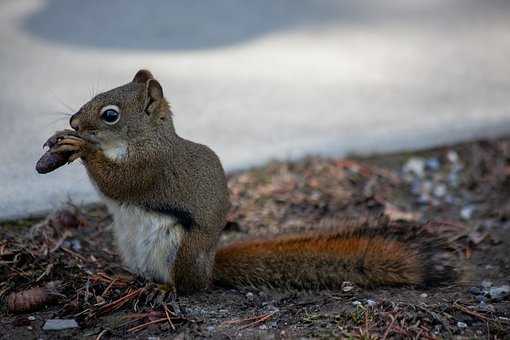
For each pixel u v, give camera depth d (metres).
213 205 8.44
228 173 11.77
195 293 8.37
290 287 8.62
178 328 7.35
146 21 18.16
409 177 12.16
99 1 19.08
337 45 17.50
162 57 16.25
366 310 7.50
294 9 19.25
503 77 16.11
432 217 10.85
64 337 7.21
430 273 8.55
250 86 15.16
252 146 12.67
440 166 12.54
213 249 8.48
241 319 7.52
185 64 15.96
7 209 9.90
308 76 15.80
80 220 9.81
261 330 7.27
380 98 14.91
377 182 11.88
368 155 12.70
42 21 17.77
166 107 8.42
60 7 18.62
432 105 14.65
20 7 18.53
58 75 14.84
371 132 13.39
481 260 9.38
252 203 11.01
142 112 8.25
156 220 8.23
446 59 17.02
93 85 14.33
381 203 11.06
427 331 7.17
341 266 8.62
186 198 8.30
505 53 17.45
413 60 16.91
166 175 8.27
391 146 12.97
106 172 8.17
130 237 8.41
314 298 8.24
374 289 8.44
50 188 10.62
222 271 8.70
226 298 8.27
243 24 18.30
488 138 13.37
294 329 7.26
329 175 11.92
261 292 8.52
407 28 18.75
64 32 17.27
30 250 8.66
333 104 14.58
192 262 8.21
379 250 8.70
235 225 10.28
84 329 7.36
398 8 19.92
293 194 11.32
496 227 10.48
